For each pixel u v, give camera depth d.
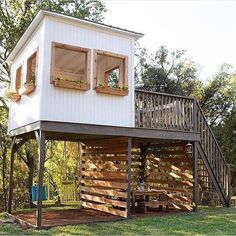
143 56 21.12
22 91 8.04
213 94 20.05
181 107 9.17
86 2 15.38
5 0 14.24
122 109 8.06
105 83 10.05
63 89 7.27
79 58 9.00
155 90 20.11
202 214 8.43
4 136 14.02
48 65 7.16
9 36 13.79
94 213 8.80
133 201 8.86
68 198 13.27
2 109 14.30
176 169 9.99
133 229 6.45
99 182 9.55
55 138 9.71
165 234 5.99
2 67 14.23
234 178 17.33
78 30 7.64
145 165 11.25
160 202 8.84
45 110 6.98
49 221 7.36
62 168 14.63
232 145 17.91
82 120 7.42
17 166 14.45
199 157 9.88
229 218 7.79
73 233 6.10
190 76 20.77
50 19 7.30
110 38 8.10
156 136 8.45
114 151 9.26
